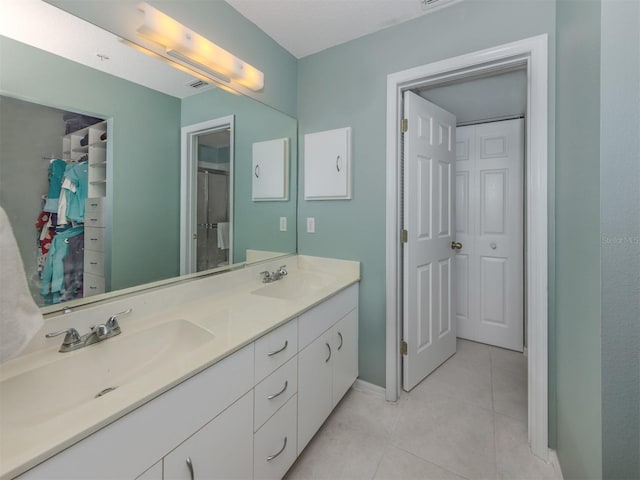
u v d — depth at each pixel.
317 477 1.30
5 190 0.86
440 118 2.13
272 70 1.87
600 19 0.79
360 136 1.87
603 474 0.79
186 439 0.80
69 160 1.00
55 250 0.96
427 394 1.89
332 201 1.99
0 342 0.63
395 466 1.35
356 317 1.89
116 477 0.64
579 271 0.99
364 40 1.83
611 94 0.78
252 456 1.04
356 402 1.82
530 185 1.41
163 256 1.31
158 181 1.29
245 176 1.72
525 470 1.33
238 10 1.59
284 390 1.20
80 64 1.02
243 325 1.10
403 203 1.85
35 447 0.54
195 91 1.42
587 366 0.90
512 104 2.38
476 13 1.50
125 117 1.16
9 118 0.87
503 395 1.87
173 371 0.79
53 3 0.94
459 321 2.82
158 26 1.16
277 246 1.99
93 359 0.90
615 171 0.78
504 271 2.60
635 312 0.76
